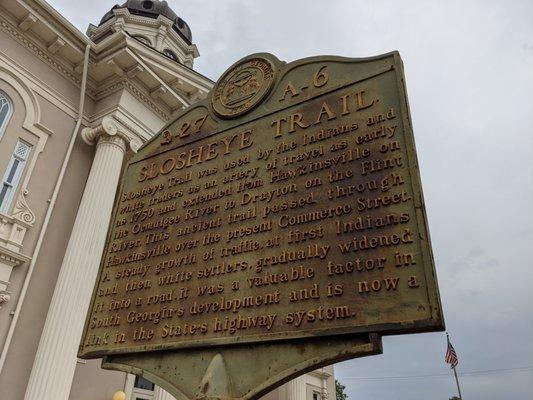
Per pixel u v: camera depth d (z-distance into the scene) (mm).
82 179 11117
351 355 2576
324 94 3871
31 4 10484
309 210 3314
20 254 9055
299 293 2953
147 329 3518
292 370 2699
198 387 2988
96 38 22328
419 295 2545
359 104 3607
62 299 8953
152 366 3326
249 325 3016
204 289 3434
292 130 3867
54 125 10945
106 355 3570
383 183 3113
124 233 4387
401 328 2488
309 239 3162
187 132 4695
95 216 10008
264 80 4340
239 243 3506
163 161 4676
